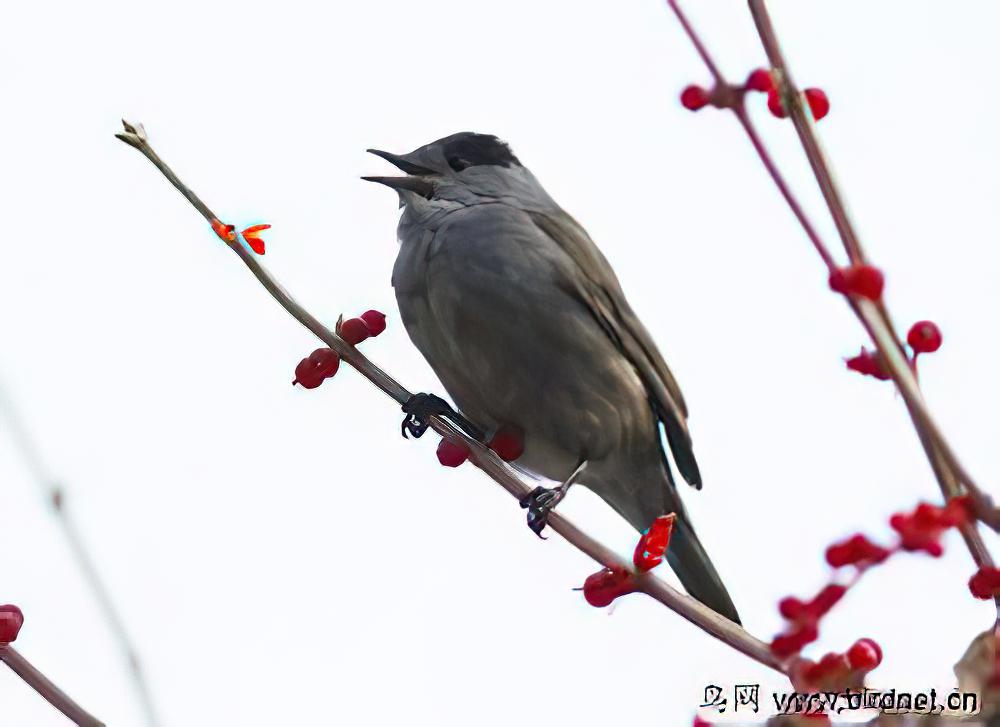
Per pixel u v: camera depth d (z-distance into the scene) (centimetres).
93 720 524
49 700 530
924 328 455
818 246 425
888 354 412
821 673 462
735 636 507
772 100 460
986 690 447
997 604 471
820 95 479
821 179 454
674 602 613
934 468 461
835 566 432
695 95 460
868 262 448
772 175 446
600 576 629
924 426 459
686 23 463
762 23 464
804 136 459
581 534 637
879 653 459
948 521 412
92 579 484
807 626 446
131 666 479
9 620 528
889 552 423
